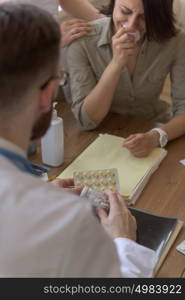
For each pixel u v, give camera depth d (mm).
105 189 1183
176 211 1152
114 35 1521
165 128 1477
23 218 584
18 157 660
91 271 599
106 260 611
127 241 955
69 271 580
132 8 1443
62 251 576
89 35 1603
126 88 1673
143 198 1199
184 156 1396
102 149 1385
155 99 1792
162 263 987
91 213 612
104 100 1506
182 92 1642
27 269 571
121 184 1220
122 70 1604
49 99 705
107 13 1626
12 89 633
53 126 1235
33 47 629
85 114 1505
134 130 1537
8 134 662
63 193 630
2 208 588
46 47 645
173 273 961
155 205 1174
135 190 1198
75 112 1543
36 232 579
